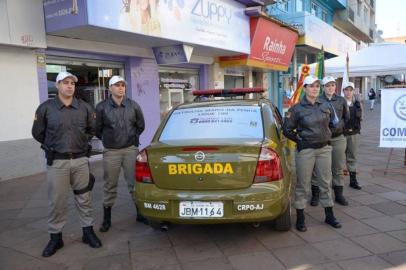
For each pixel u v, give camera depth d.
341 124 5.37
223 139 4.14
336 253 3.96
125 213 5.42
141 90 10.12
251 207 3.80
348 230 4.55
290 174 4.52
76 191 4.29
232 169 3.84
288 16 16.23
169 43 9.27
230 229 4.70
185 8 9.05
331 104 5.25
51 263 3.97
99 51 8.79
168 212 3.94
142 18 7.80
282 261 3.83
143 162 4.11
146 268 3.80
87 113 4.23
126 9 7.43
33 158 7.73
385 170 7.50
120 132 4.73
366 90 45.34
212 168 3.86
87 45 8.47
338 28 28.45
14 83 7.35
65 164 4.07
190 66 12.30
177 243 4.37
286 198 4.05
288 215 4.40
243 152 3.86
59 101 4.06
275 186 3.87
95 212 5.54
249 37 12.27
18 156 7.50
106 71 9.57
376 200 5.64
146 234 4.66
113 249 4.27
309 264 3.75
